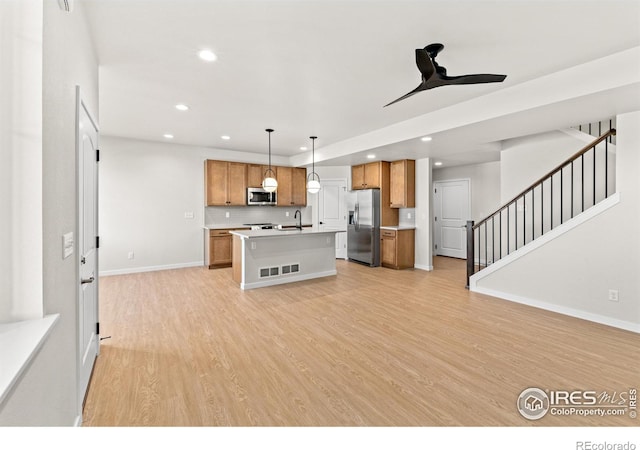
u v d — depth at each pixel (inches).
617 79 99.6
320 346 108.6
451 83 97.4
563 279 141.8
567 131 177.5
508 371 91.9
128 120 174.1
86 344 81.9
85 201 78.7
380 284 197.2
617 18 82.0
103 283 195.6
